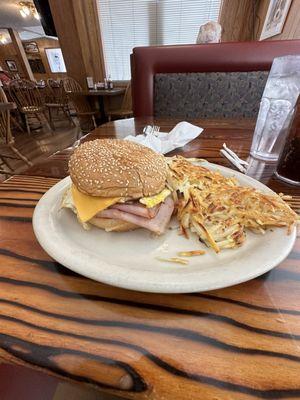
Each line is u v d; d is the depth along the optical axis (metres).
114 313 0.31
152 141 0.85
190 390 0.23
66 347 0.27
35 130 4.86
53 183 0.65
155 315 0.31
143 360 0.26
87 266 0.35
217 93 1.70
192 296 0.34
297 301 0.33
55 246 0.39
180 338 0.28
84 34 3.98
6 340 0.27
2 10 5.96
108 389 0.24
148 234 0.49
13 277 0.36
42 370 0.25
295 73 0.73
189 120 1.37
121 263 0.40
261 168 0.76
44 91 5.51
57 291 0.34
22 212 0.52
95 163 0.52
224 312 0.31
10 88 4.20
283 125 0.77
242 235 0.44
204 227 0.45
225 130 1.15
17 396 0.60
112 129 1.16
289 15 2.20
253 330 0.29
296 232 0.44
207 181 0.57
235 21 3.34
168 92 1.75
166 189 0.56
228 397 0.23
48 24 4.31
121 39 4.09
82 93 3.90
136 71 1.75
